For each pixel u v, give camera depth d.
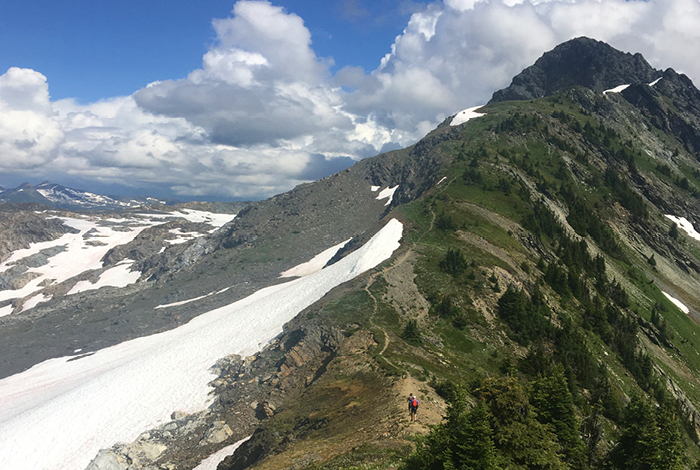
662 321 95.31
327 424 40.69
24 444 64.81
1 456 63.03
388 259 87.75
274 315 93.94
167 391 74.06
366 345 58.88
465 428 22.69
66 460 60.34
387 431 33.88
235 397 64.31
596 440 32.34
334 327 65.75
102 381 82.19
